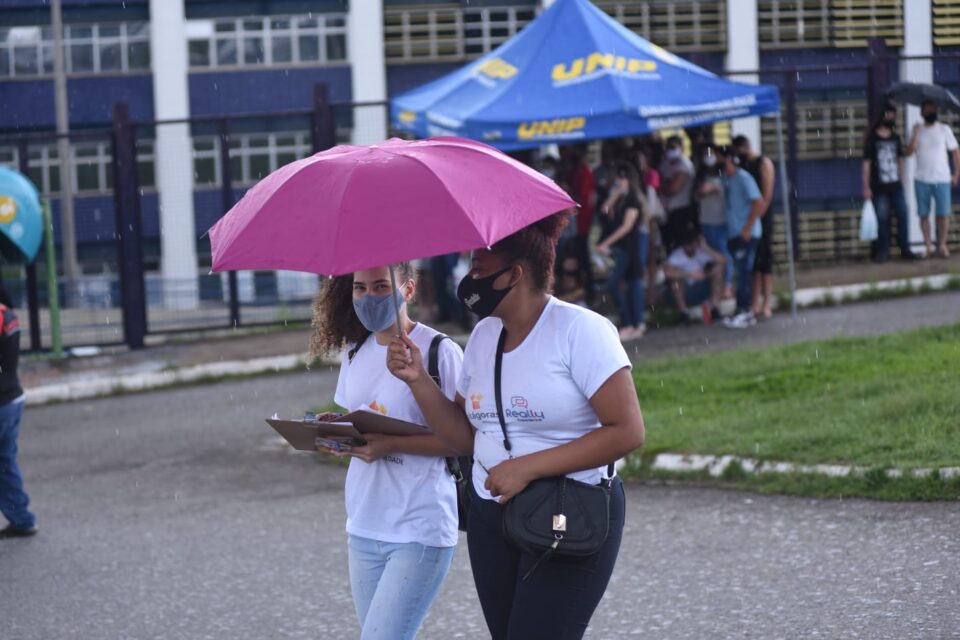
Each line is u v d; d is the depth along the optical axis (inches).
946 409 414.6
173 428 599.8
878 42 849.5
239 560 360.5
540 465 176.6
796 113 836.6
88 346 856.3
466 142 183.5
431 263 799.7
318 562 353.1
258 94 1834.4
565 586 177.0
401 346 190.2
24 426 646.5
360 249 164.4
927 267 812.6
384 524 202.2
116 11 1828.2
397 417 203.8
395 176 170.2
